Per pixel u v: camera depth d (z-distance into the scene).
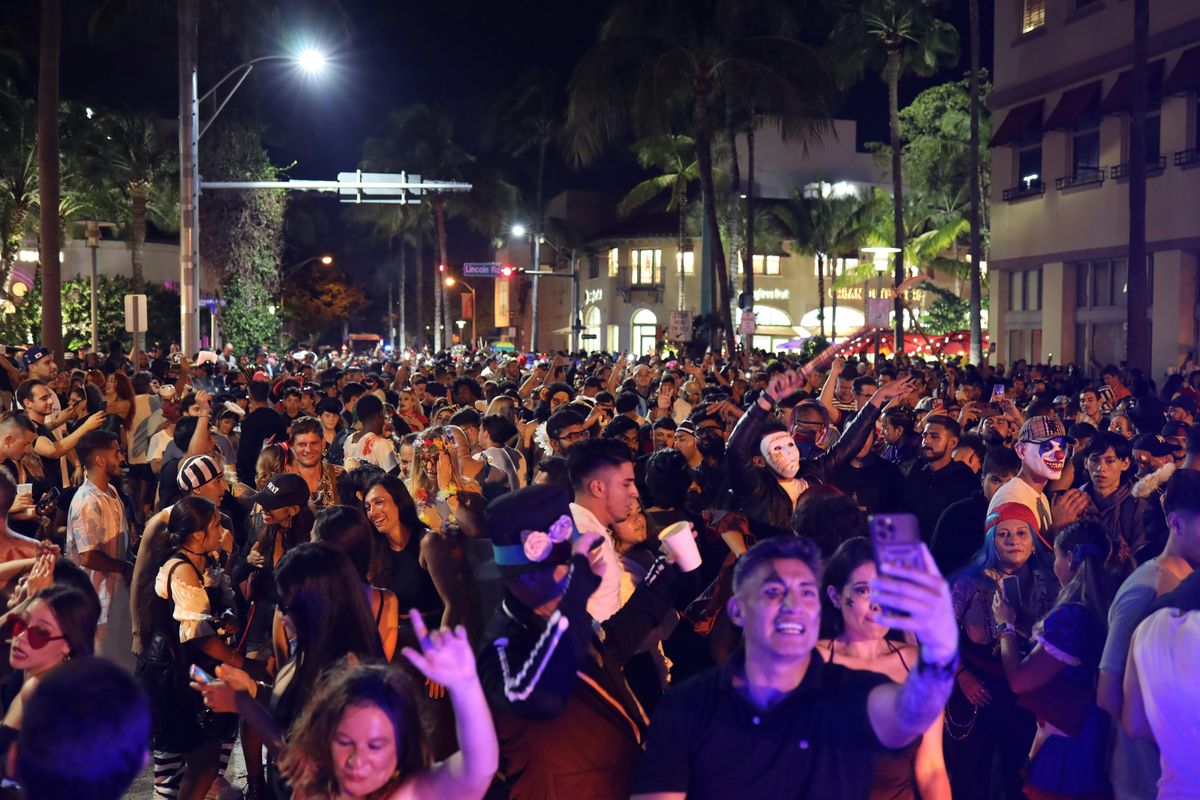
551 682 3.65
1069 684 4.86
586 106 38.81
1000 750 5.75
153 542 6.00
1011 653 5.18
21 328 46.47
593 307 84.75
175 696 5.82
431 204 81.62
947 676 2.84
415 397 13.98
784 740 3.26
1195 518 4.36
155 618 5.89
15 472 9.15
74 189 55.28
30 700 2.70
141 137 55.25
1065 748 4.90
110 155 54.81
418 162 79.94
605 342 81.88
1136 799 4.46
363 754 3.16
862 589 3.80
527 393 17.05
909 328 66.06
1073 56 35.62
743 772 3.28
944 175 64.62
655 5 38.03
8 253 52.78
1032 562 5.87
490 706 3.82
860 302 76.19
